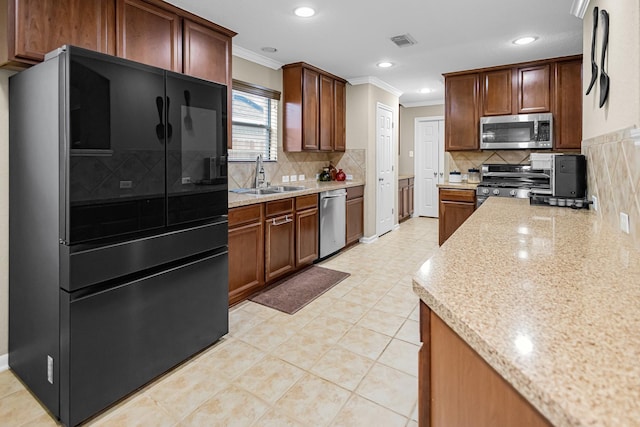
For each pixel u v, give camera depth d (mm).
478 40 3387
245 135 3791
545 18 2922
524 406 604
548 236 1525
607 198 1834
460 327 720
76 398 1585
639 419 439
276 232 3322
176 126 1930
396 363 2092
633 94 1433
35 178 1707
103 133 1610
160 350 1928
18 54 1745
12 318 1951
